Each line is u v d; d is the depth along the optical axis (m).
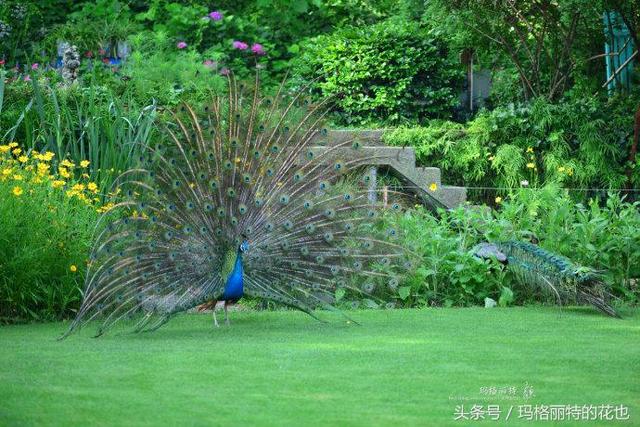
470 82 22.81
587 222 15.45
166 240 11.95
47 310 13.49
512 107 19.64
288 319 13.20
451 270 15.03
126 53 23.61
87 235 13.96
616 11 20.23
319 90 22.64
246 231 12.27
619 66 21.72
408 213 15.67
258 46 24.62
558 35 21.05
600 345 10.99
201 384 8.82
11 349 10.66
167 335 11.75
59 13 26.20
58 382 8.88
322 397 8.35
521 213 16.14
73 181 15.09
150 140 17.23
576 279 13.68
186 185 12.23
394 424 7.50
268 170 12.60
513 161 18.80
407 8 22.42
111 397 8.28
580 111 19.30
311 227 12.55
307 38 25.16
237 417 7.64
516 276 14.45
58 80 20.39
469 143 19.22
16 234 13.60
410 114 21.72
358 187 13.80
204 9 25.73
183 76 21.09
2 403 8.04
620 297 15.28
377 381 9.00
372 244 12.80
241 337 11.55
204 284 12.09
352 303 13.18
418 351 10.55
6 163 14.76
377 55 21.81
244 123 12.87
